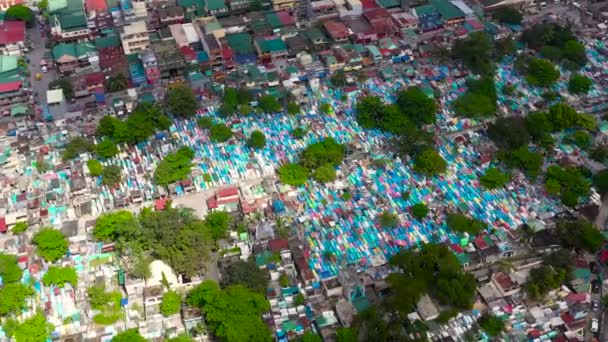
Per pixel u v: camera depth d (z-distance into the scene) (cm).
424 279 16438
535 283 16388
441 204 19500
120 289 16900
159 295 16200
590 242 17362
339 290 16538
